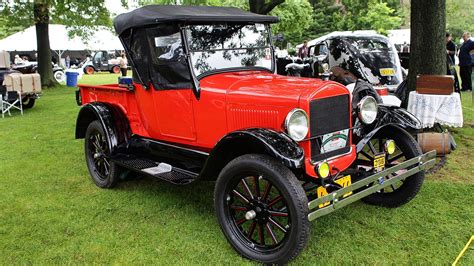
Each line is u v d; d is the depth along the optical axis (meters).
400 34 28.75
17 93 9.59
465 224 3.50
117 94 4.70
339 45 9.21
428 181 4.50
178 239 3.37
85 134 4.95
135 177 4.63
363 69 8.95
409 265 2.93
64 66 28.56
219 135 3.56
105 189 4.57
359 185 2.94
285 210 2.90
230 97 3.40
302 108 3.04
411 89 6.65
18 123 8.62
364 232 3.41
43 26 15.45
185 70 3.68
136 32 4.07
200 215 3.81
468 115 8.06
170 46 3.77
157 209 3.97
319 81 3.35
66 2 14.11
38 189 4.59
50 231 3.55
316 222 3.59
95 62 26.78
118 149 4.34
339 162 3.31
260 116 3.23
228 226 3.14
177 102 3.85
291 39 32.84
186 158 3.92
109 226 3.63
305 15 26.27
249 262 2.99
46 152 6.20
